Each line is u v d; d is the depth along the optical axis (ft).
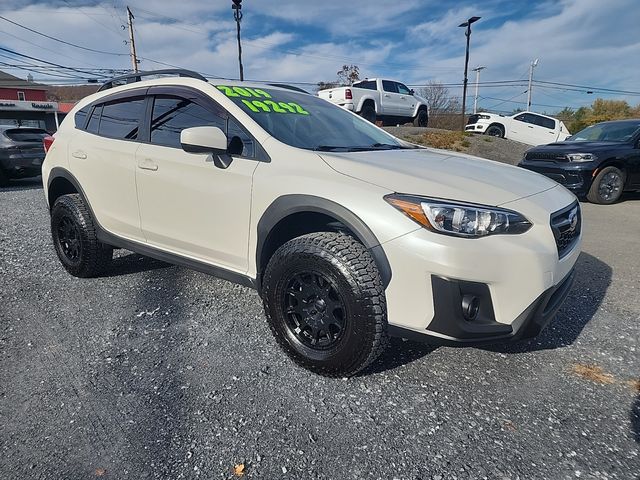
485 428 6.52
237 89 9.78
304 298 7.71
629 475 5.65
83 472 5.61
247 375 7.76
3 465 5.71
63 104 112.06
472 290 6.55
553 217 7.36
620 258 15.31
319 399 7.13
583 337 9.38
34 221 20.26
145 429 6.40
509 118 58.95
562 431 6.48
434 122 122.72
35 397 7.11
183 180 9.23
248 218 8.33
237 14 56.29
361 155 8.46
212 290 11.55
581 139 29.91
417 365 8.13
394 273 6.75
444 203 6.63
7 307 10.52
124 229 10.87
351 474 5.64
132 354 8.44
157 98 10.34
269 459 5.87
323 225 8.21
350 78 103.81
